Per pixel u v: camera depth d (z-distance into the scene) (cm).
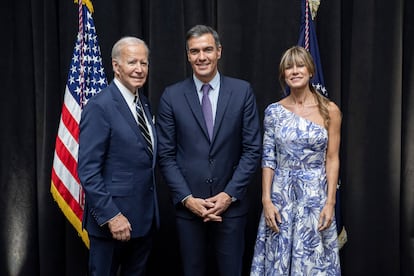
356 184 304
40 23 301
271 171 245
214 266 309
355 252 306
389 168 301
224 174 237
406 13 301
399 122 298
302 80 234
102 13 301
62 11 301
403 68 303
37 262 314
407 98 304
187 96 238
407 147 305
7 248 314
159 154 240
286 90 282
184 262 244
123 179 221
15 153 310
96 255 228
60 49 303
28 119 309
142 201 226
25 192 311
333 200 237
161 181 307
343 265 310
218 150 236
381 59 298
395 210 302
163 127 240
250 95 243
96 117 216
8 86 308
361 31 297
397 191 301
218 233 243
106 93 222
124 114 222
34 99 309
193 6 298
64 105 278
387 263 305
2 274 314
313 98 243
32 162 310
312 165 237
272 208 239
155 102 300
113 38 302
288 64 235
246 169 237
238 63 302
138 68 220
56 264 310
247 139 240
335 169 239
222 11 297
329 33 295
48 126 299
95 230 225
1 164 310
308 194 235
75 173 277
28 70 308
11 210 312
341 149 308
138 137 223
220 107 236
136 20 297
